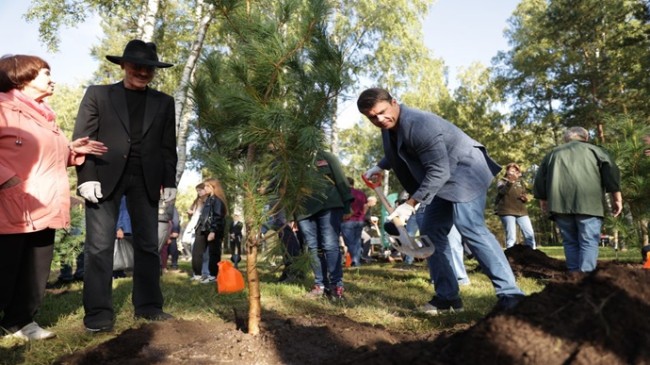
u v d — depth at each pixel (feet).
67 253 21.17
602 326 6.18
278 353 9.02
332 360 8.13
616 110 79.82
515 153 111.55
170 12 43.68
